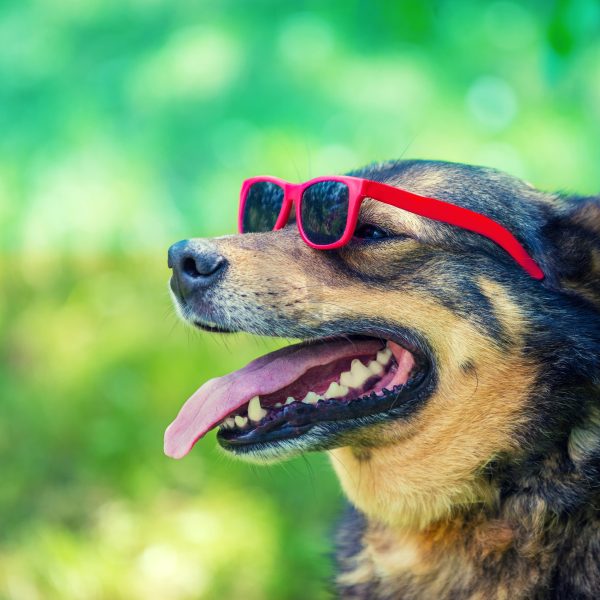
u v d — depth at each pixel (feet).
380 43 42.22
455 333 14.32
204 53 42.39
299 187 15.01
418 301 14.40
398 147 40.37
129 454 24.61
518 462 14.10
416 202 14.43
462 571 14.40
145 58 43.47
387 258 14.60
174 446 14.28
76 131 42.24
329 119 41.22
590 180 39.99
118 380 27.68
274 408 14.62
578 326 14.23
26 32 45.32
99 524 22.31
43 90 44.04
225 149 41.16
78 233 38.37
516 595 14.01
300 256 14.90
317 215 14.71
